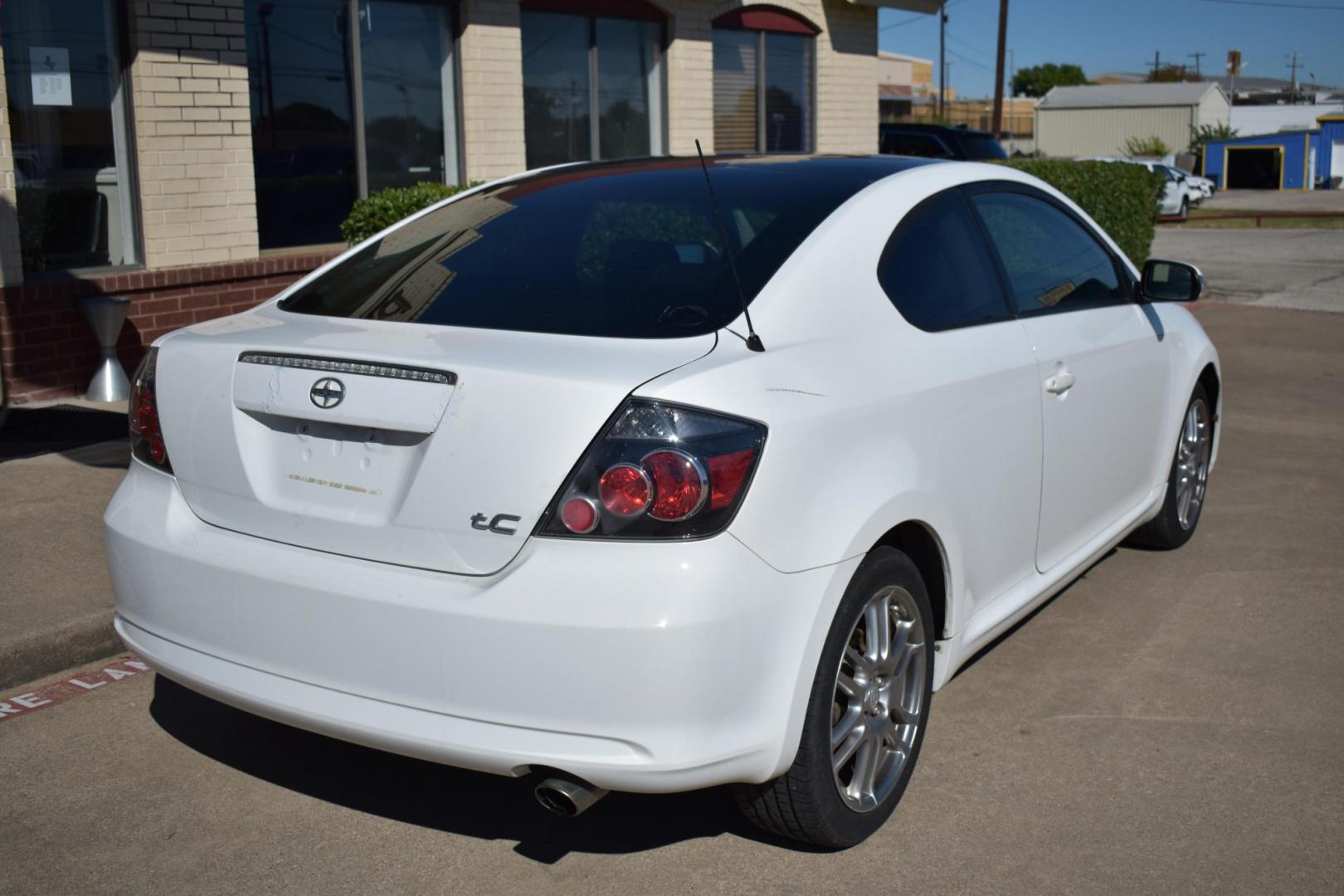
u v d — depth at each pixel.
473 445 2.65
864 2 14.91
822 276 3.18
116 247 8.66
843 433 2.93
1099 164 14.02
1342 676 4.18
